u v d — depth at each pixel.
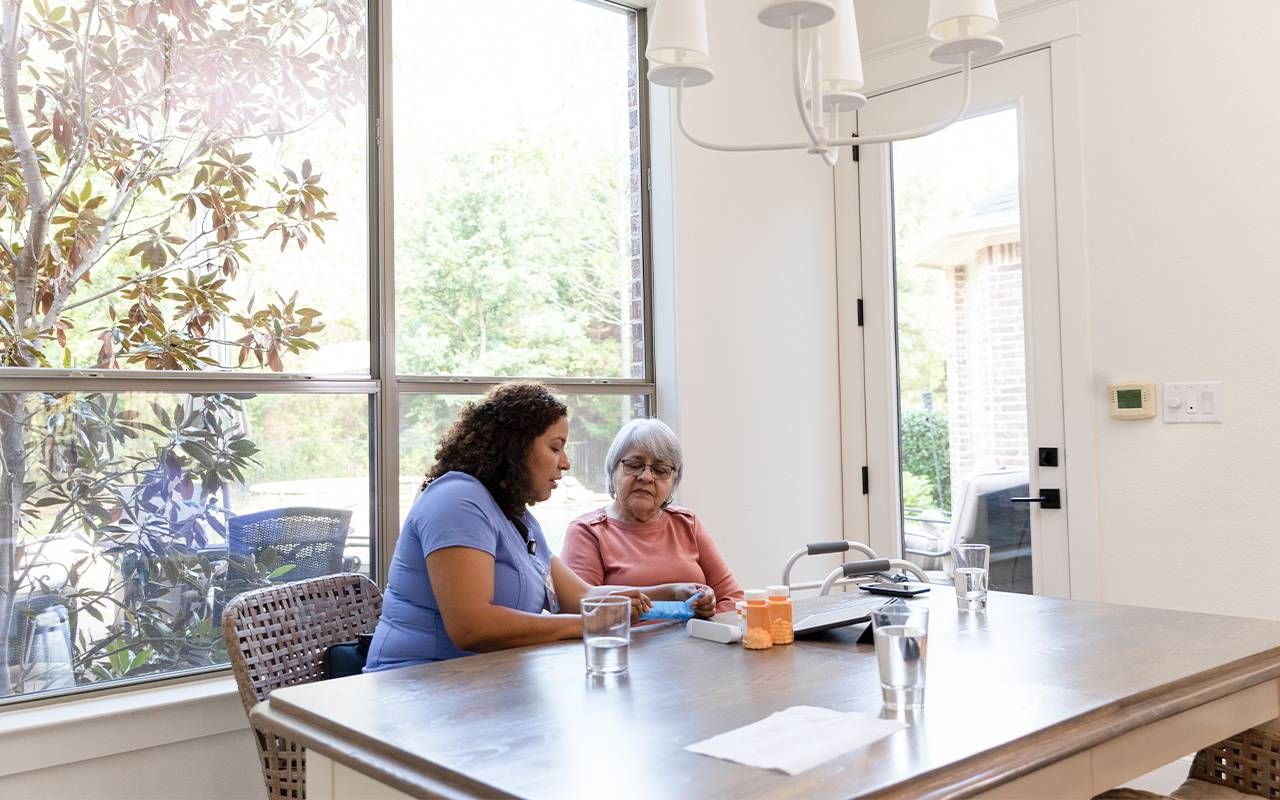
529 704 1.45
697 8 1.79
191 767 2.26
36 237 2.21
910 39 3.57
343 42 2.68
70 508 2.21
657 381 3.32
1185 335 2.94
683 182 3.30
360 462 2.66
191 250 2.41
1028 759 1.22
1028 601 2.23
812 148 1.79
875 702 1.42
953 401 3.51
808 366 3.66
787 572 2.41
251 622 2.06
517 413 2.12
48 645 2.18
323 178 2.63
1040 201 3.26
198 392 2.39
